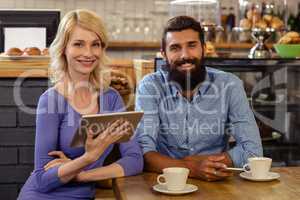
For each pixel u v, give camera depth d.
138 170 2.01
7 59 2.57
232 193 1.68
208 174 1.83
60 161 2.01
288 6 4.94
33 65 2.58
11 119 2.59
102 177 1.97
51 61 2.20
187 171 1.70
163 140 2.32
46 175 1.97
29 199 2.01
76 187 2.03
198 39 2.29
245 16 3.18
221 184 1.80
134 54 5.17
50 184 1.97
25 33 2.81
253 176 1.85
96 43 2.14
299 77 2.83
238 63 2.74
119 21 5.14
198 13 3.39
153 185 1.80
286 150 2.82
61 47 2.15
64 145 2.08
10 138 2.60
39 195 2.01
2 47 2.80
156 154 2.08
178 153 2.30
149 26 5.17
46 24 2.81
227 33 4.98
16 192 2.62
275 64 2.79
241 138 2.23
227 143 2.38
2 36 2.80
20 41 2.80
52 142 2.05
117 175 1.97
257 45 3.08
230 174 1.87
